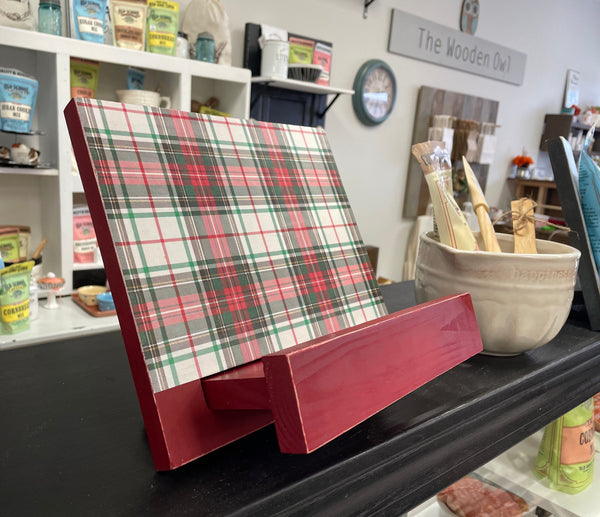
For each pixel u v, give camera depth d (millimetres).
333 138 2986
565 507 614
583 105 4895
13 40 1562
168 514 314
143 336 335
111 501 324
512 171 4391
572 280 583
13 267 1538
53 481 344
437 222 612
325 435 295
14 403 456
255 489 339
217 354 367
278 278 433
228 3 2389
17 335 1546
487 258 553
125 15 1801
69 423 426
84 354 577
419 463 439
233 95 2213
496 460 579
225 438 370
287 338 417
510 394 542
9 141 1895
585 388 658
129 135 372
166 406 339
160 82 2105
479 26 3658
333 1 2785
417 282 645
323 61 2676
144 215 361
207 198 404
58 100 1697
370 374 338
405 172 3477
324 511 369
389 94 3135
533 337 580
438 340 416
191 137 411
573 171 728
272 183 463
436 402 482
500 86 4008
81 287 1882
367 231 3367
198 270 378
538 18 4137
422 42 3264
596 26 4738
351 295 495
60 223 1807
